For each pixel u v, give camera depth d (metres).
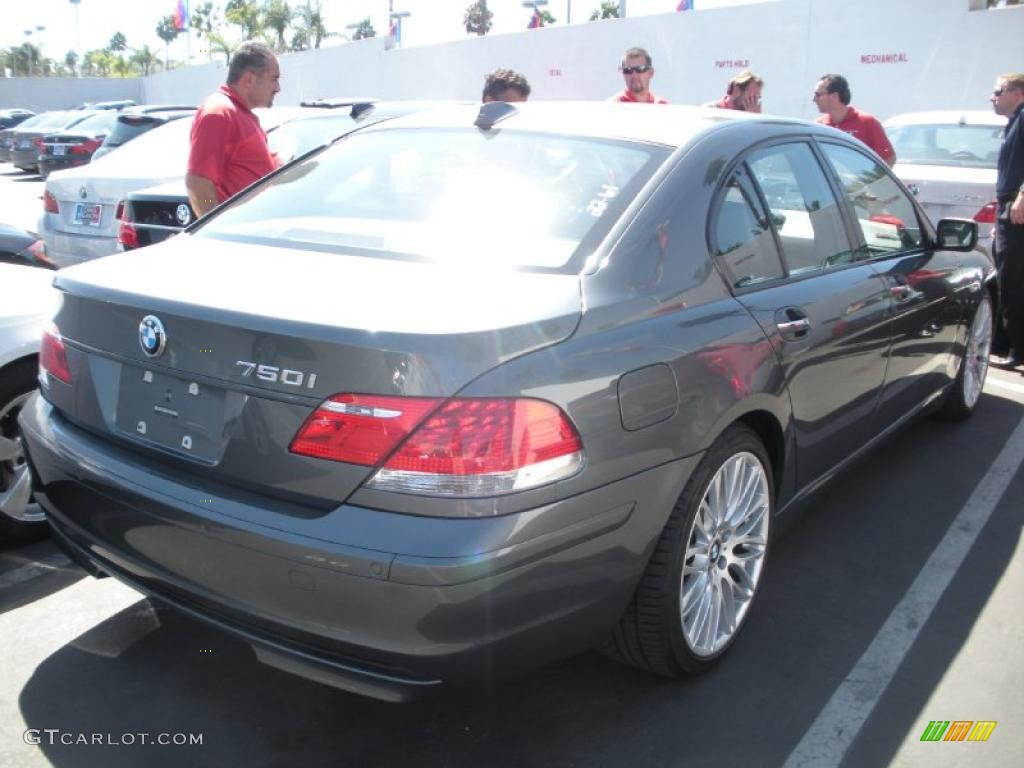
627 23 18.75
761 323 2.79
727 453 2.66
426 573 1.95
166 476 2.28
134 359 2.36
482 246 2.58
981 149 8.18
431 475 1.98
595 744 2.52
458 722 2.60
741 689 2.76
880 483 4.32
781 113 16.77
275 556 2.07
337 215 2.92
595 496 2.19
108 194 6.43
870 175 3.93
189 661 2.85
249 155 4.77
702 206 2.77
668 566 2.49
